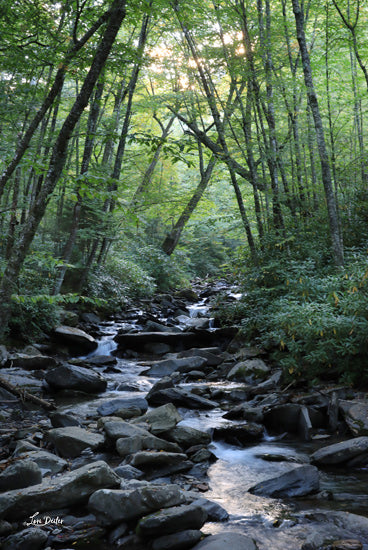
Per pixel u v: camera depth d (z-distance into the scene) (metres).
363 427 5.11
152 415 5.29
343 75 14.17
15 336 9.45
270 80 10.31
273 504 3.66
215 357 8.95
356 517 3.31
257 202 10.88
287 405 5.71
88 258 13.34
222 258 26.20
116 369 8.84
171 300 15.88
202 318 12.12
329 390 6.09
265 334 8.54
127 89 12.07
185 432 5.00
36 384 7.12
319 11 11.63
